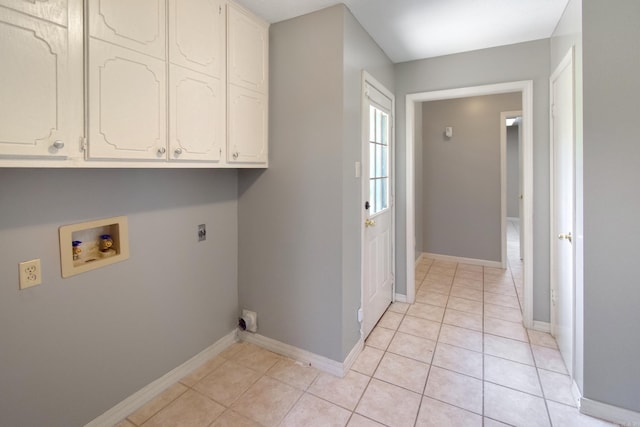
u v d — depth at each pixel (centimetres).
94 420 160
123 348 172
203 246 218
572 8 187
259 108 213
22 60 104
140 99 139
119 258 168
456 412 176
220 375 209
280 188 223
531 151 256
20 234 132
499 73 265
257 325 241
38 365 139
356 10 205
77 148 119
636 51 156
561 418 171
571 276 194
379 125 274
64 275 146
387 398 187
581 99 169
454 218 463
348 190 209
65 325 148
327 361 213
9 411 131
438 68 287
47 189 140
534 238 260
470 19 219
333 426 167
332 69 199
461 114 451
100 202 159
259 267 237
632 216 160
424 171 479
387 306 307
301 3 194
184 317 207
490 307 310
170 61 151
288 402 184
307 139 210
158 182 187
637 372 162
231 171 237
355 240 222
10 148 103
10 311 130
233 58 189
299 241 218
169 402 185
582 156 169
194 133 165
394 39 249
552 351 233
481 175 444
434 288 362
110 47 127
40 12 108
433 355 230
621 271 163
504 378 204
